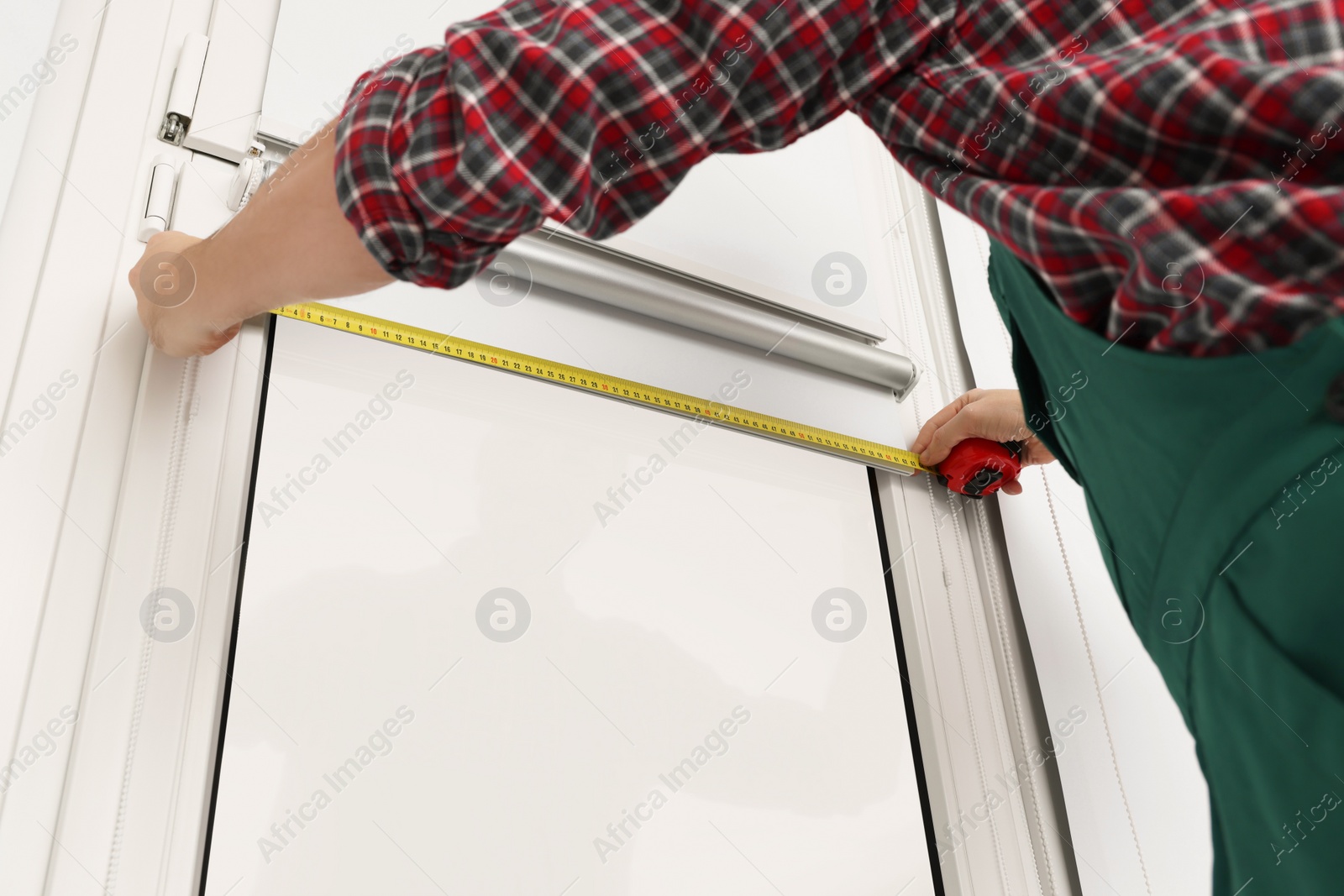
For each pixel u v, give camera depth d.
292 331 0.96
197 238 0.93
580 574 1.01
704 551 1.11
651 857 0.93
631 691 0.98
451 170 0.54
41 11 0.95
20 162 0.89
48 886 0.68
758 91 0.56
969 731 1.19
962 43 0.57
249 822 0.76
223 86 1.01
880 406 1.37
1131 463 0.63
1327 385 0.48
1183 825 1.26
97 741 0.73
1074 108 0.52
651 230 1.22
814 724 1.08
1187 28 0.51
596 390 1.07
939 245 1.60
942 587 1.27
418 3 1.19
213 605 0.81
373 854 0.80
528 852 0.87
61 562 0.77
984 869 1.11
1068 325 0.59
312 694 0.83
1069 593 1.37
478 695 0.90
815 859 1.01
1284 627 0.55
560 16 0.55
